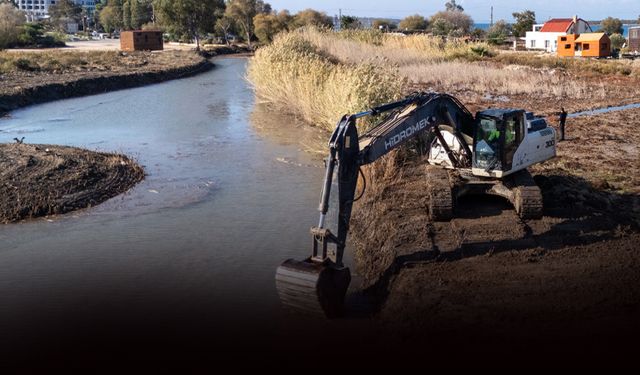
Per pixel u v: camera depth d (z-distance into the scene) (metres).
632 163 18.11
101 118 28.78
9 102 31.80
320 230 9.38
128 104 33.41
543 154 14.44
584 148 20.19
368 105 19.11
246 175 18.42
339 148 9.64
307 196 16.33
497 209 13.84
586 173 16.97
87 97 36.75
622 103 30.02
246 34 93.50
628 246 11.61
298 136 23.84
